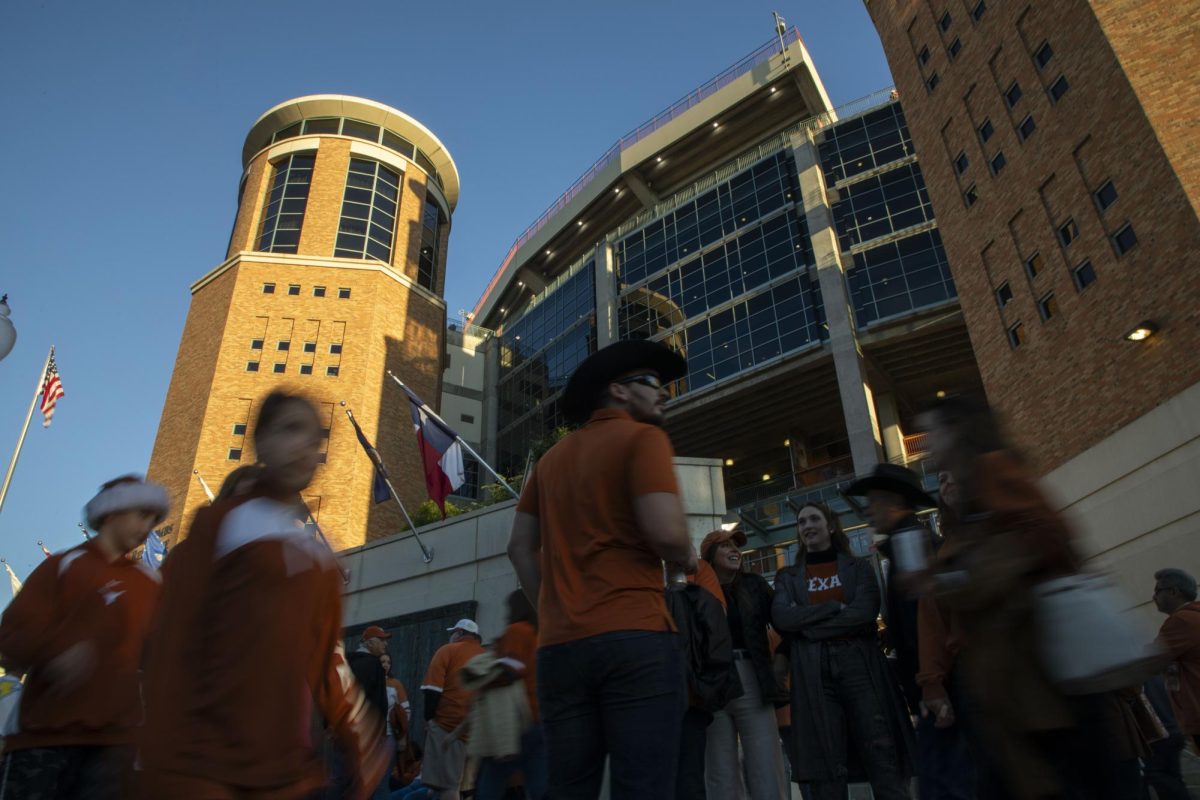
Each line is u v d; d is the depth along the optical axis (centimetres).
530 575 255
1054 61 2417
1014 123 2597
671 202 5494
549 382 5859
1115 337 2061
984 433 236
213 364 4831
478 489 6131
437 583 1207
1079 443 2139
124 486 370
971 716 222
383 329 5225
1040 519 215
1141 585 1709
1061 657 201
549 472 248
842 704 408
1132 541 1769
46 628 325
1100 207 2186
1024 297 2456
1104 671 196
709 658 369
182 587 185
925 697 371
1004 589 212
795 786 650
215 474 4453
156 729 172
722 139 5831
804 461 4681
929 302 3775
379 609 1267
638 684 202
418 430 1619
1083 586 206
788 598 444
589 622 209
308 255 5375
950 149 2966
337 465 4494
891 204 4169
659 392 261
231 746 170
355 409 4747
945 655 370
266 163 5944
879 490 434
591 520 225
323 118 6241
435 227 6369
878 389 4191
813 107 5472
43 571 339
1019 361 2445
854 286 4038
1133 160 2061
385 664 734
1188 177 1903
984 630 218
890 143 4375
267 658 179
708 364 4469
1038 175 2445
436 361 5553
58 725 322
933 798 379
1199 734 419
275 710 178
